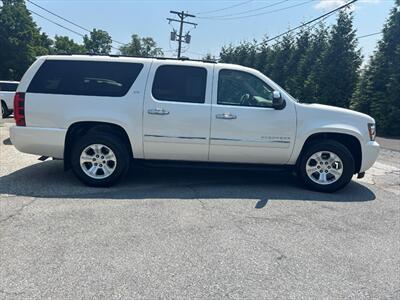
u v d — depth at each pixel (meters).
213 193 5.37
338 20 18.55
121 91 5.31
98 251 3.42
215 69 5.44
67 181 5.71
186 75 5.41
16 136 5.32
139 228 3.98
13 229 3.85
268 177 6.45
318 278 3.11
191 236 3.83
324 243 3.79
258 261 3.36
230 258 3.39
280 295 2.84
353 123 5.56
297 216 4.55
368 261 3.44
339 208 4.93
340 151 5.52
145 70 5.36
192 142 5.39
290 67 24.94
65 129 5.27
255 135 5.41
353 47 18.44
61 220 4.13
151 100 5.30
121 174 5.44
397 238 3.99
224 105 5.37
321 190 5.64
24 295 2.71
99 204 4.71
